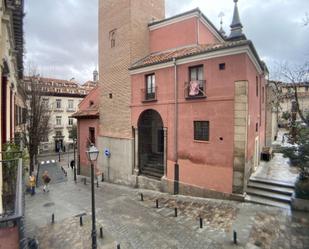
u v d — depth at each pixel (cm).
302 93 2827
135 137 1770
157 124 1936
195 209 1174
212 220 1030
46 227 1095
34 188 1755
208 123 1318
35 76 2759
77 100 4994
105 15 2008
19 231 390
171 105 1491
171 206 1254
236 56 1196
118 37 1883
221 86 1253
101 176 2073
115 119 1934
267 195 1162
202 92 1330
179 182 1452
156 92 1580
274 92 2333
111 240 933
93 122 2217
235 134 1202
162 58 1597
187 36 1723
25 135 2270
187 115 1404
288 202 1101
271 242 823
